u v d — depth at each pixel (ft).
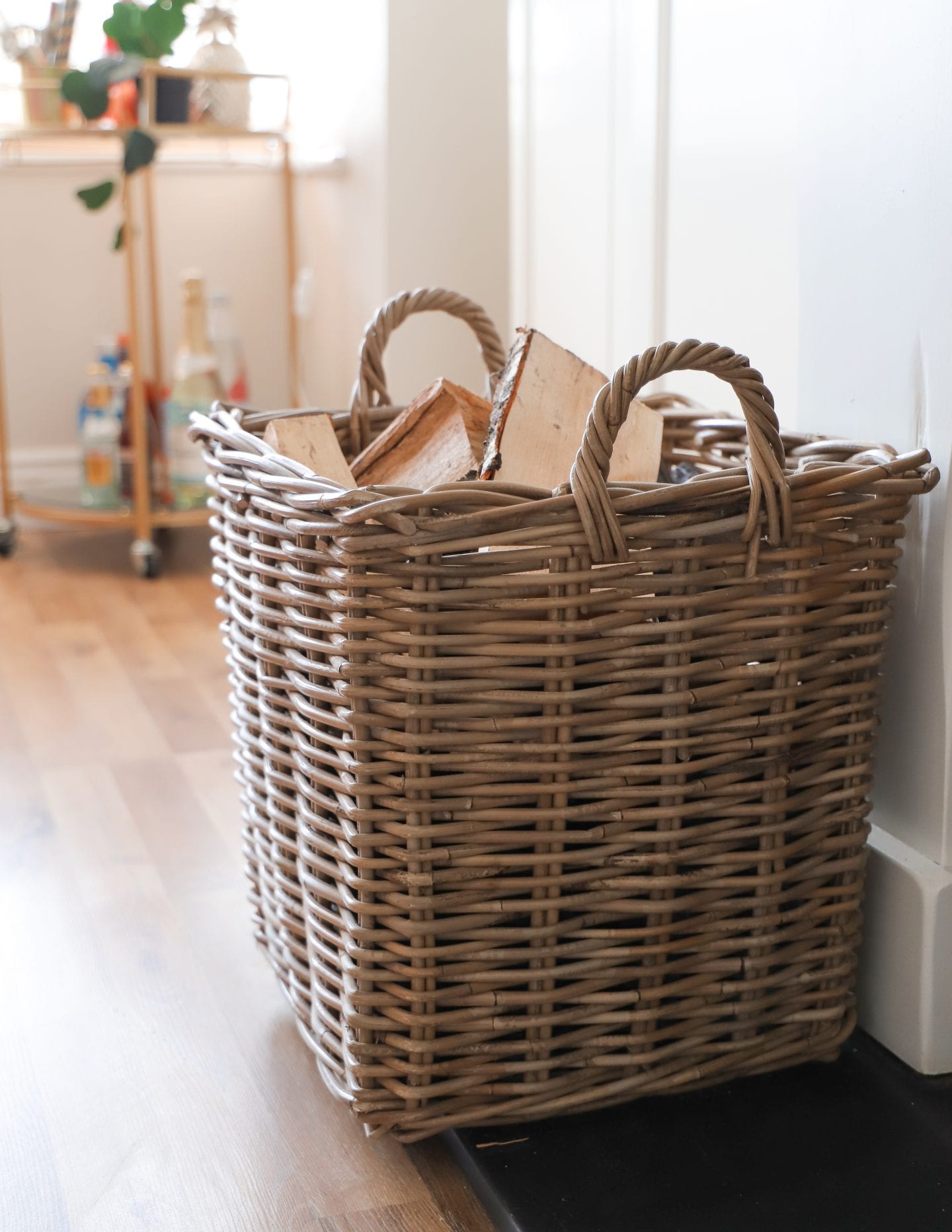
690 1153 2.77
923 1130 2.85
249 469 2.83
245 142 8.65
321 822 2.75
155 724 5.41
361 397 3.64
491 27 6.98
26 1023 3.31
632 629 2.55
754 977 2.88
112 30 7.25
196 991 3.46
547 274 5.40
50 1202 2.67
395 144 6.95
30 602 7.17
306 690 2.69
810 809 2.88
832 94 3.19
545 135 5.31
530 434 3.07
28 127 7.20
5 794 4.72
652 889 2.71
